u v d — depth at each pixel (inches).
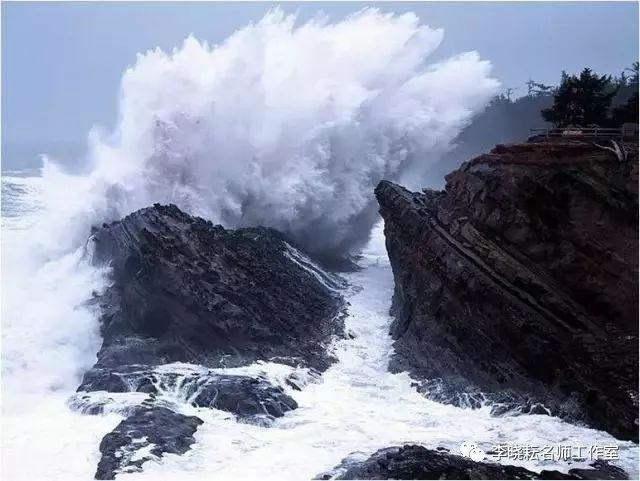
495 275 1333.7
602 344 1232.8
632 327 1248.2
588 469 1045.2
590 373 1211.2
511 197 1347.2
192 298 1448.1
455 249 1411.2
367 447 1107.9
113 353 1414.9
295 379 1352.1
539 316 1280.8
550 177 1316.4
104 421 1198.3
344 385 1364.4
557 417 1212.5
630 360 1202.6
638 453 1100.5
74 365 1470.2
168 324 1464.1
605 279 1272.1
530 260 1326.3
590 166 1315.2
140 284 1491.1
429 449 1075.9
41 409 1266.0
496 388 1279.5
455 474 978.7
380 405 1280.8
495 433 1167.0
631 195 1284.4
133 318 1492.4
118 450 1062.4
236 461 1058.7
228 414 1217.4
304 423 1195.9
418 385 1349.7
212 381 1279.5
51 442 1129.4
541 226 1321.4
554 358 1248.2
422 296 1470.2
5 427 1179.3
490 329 1321.4
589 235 1290.6
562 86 1679.4
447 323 1387.8
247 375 1330.0
